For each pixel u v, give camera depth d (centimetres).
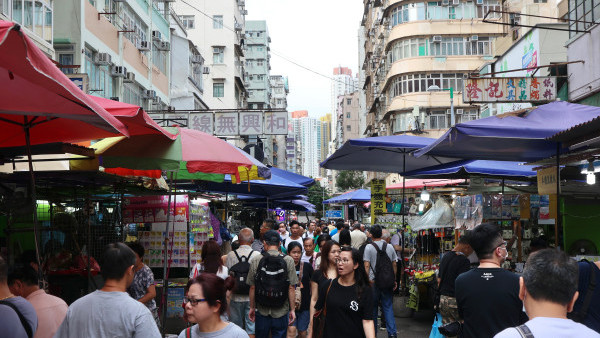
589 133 582
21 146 596
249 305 731
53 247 727
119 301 354
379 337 949
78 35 1719
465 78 1478
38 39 1393
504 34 3997
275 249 723
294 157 13888
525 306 253
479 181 1175
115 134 577
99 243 782
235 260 751
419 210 1460
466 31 4012
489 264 443
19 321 363
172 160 620
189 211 890
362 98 8544
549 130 639
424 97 4034
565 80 1559
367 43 6256
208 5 5147
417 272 1145
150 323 357
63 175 664
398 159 1214
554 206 992
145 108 2486
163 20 2834
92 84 1847
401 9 4141
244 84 5778
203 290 336
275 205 2488
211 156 650
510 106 2070
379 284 879
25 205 686
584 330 229
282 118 2258
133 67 2297
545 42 1789
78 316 352
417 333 991
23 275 427
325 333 504
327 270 645
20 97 436
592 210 1004
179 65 3070
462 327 449
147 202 880
